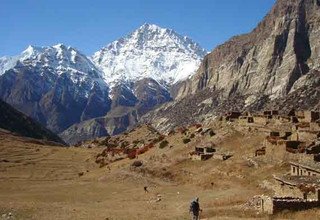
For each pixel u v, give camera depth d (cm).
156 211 6012
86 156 14700
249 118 10644
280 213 4725
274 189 6253
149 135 16975
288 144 7675
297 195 5294
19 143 16688
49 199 8075
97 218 5400
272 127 9775
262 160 8000
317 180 5638
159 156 10712
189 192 7856
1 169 11856
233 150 9462
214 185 7931
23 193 8819
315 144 7556
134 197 7938
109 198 8075
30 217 5456
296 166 6725
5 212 5797
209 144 10219
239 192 6838
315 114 9981
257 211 5022
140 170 10125
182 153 10369
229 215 5078
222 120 11594
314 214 4541
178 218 5150
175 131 13262
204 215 5247
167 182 9088
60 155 14775
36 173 11638
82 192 8875
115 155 13488
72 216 5569
